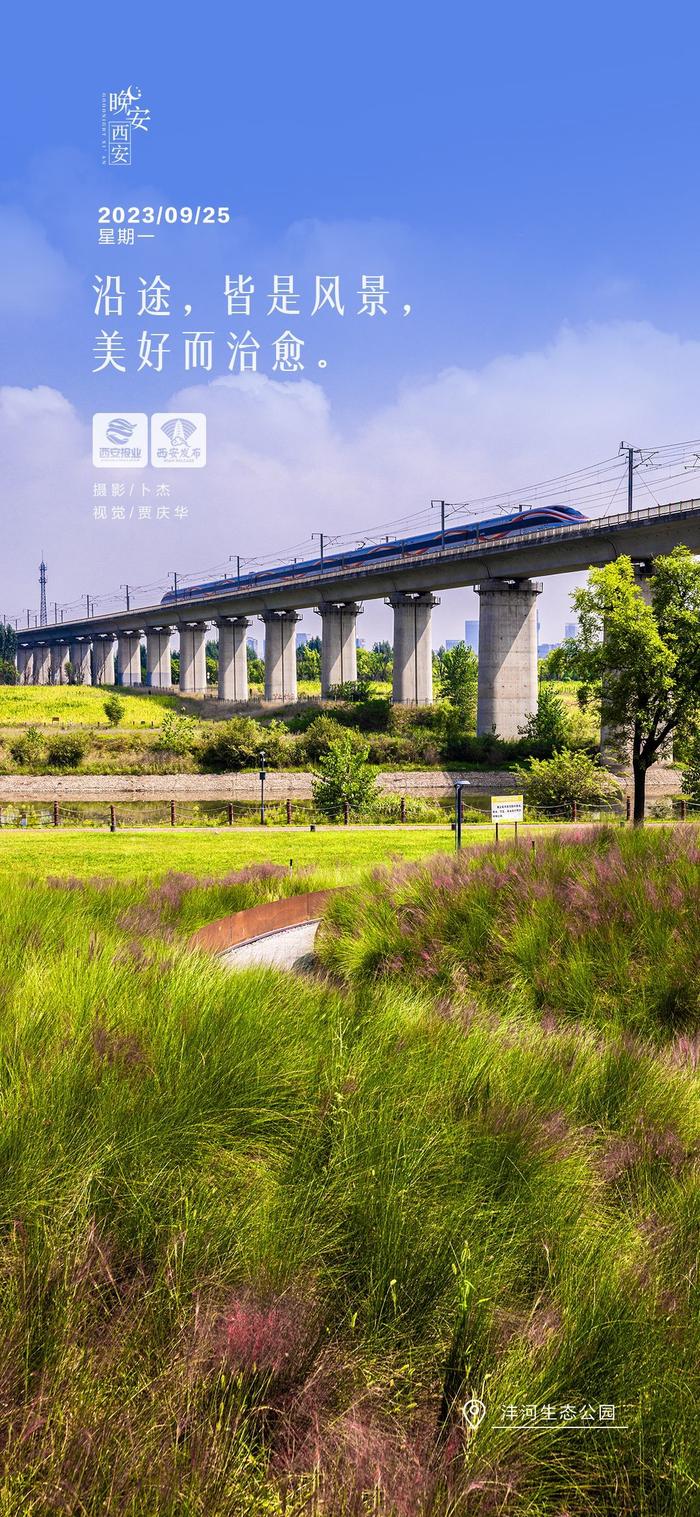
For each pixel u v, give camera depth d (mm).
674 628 36375
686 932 10031
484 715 84312
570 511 81688
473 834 34844
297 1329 3074
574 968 9852
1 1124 3689
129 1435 2539
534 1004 9688
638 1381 3012
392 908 13203
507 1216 3871
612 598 35906
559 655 37656
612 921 10562
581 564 77250
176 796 63156
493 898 12250
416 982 10734
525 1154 4352
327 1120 4340
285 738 72375
